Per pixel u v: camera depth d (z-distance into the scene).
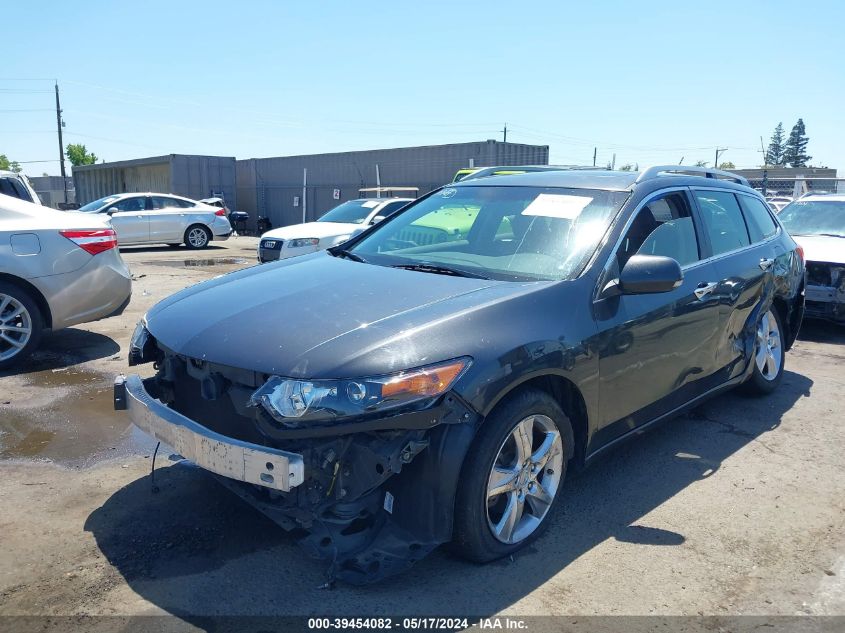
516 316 3.02
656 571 3.01
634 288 3.36
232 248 19.48
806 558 3.14
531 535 3.16
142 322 3.58
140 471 3.83
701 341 4.16
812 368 6.37
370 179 28.41
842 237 8.22
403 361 2.66
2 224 5.52
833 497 3.75
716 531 3.36
